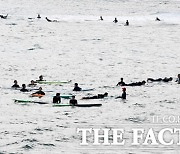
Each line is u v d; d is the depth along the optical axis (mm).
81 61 111250
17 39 141500
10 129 49188
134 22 185500
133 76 93688
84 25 174500
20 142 43875
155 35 154500
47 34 152125
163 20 191750
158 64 108125
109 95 72875
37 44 134125
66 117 56312
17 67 103062
